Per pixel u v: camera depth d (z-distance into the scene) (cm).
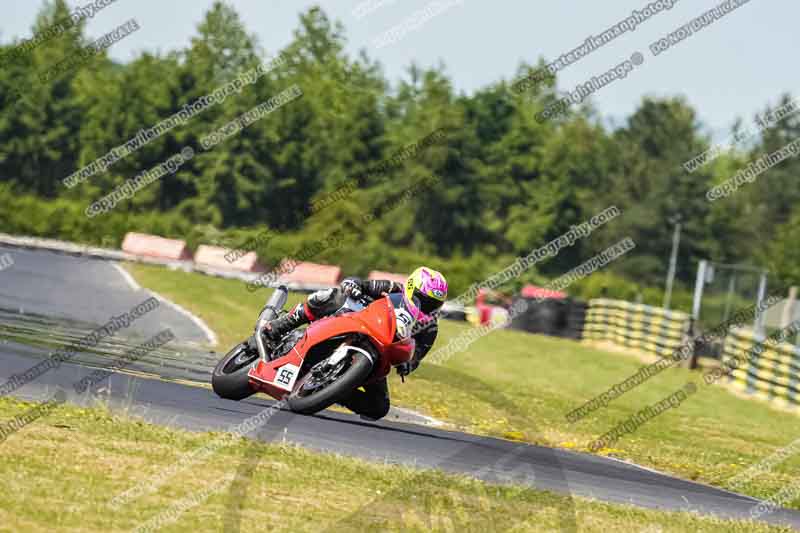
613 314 11950
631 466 3975
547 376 7794
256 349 3150
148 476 2348
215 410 3484
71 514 1972
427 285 2977
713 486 3847
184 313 7712
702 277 9806
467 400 5316
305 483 2497
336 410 4022
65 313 6519
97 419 2894
